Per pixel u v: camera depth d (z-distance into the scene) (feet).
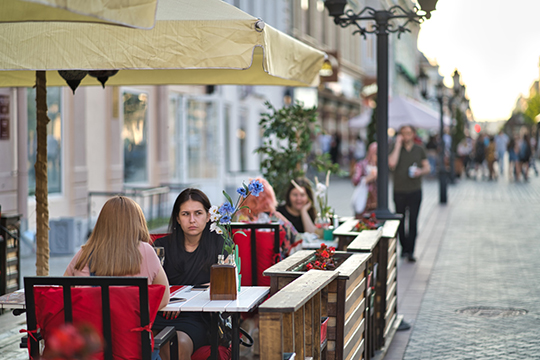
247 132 79.10
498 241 42.98
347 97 142.10
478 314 24.86
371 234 19.43
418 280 31.14
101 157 46.80
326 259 15.78
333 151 117.29
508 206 65.92
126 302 11.39
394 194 36.01
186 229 16.17
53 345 6.70
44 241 20.02
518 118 305.32
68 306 11.41
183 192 16.40
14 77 23.82
